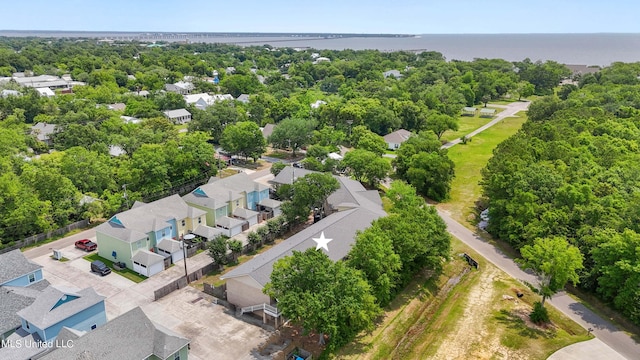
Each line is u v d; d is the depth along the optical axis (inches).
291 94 6505.9
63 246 2298.2
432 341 1647.4
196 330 1632.6
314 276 1470.2
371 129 4795.8
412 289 1977.1
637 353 1560.0
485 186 2903.5
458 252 2333.9
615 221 1971.0
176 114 5118.1
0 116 4601.4
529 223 2197.3
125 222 2146.9
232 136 3678.6
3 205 2251.5
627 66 7751.0
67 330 1406.3
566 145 3139.8
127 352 1300.4
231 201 2605.8
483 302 1894.7
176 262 2164.1
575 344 1601.9
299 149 4279.0
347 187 2637.8
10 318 1531.7
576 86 7372.1
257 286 1690.5
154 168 2864.2
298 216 2513.5
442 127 4594.0
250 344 1560.0
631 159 2940.5
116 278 1999.3
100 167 2775.6
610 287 1790.1
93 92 5610.2
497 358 1545.3
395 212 2171.5
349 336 1592.0
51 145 3988.7
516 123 5590.6
